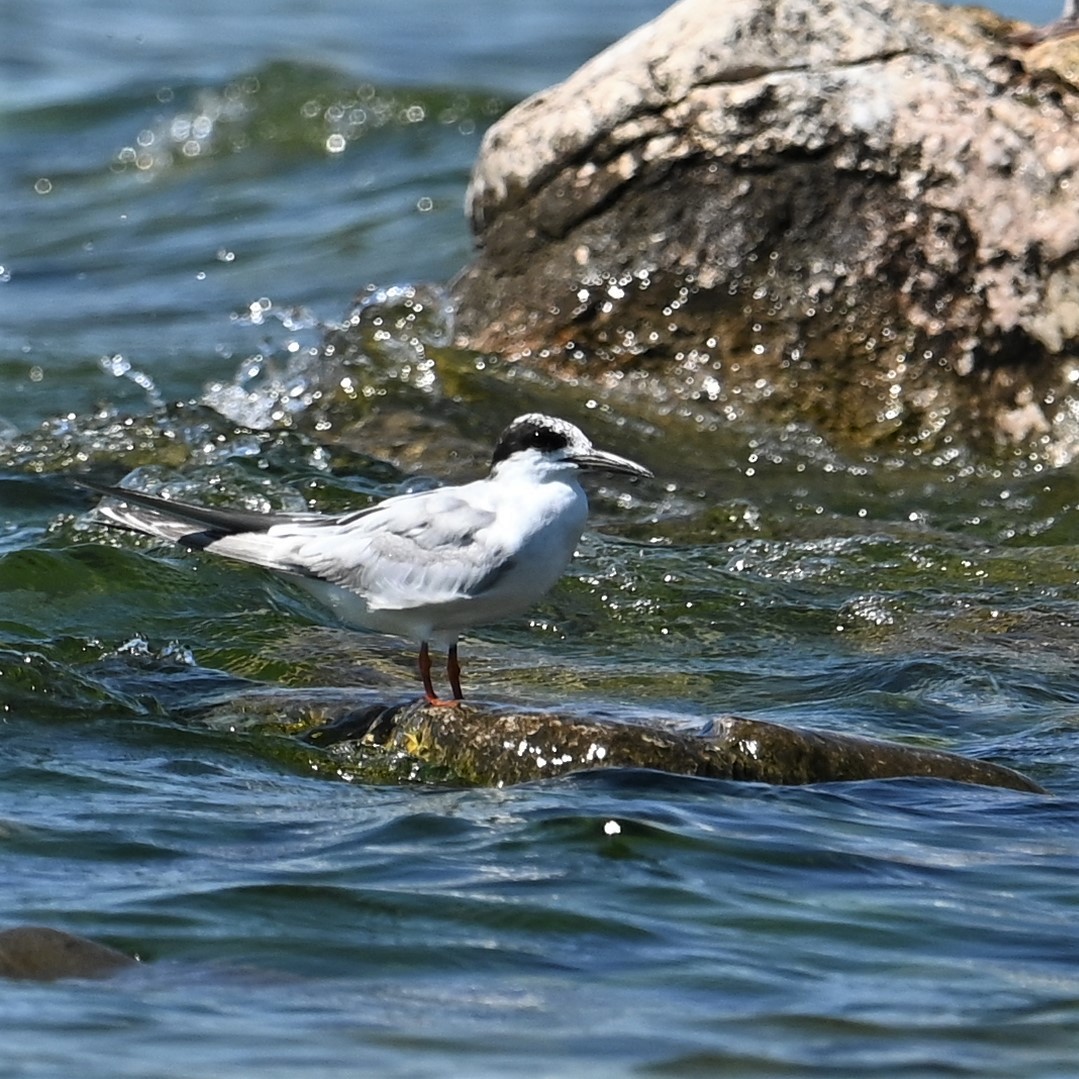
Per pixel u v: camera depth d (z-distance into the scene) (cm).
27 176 3142
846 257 1767
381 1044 726
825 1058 720
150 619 1334
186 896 864
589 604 1418
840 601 1444
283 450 1667
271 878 888
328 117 3234
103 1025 738
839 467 1716
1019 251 1738
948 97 1761
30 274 2625
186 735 1100
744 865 914
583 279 1822
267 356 1953
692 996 778
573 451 1080
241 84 3347
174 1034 731
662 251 1803
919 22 1828
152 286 2539
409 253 2611
